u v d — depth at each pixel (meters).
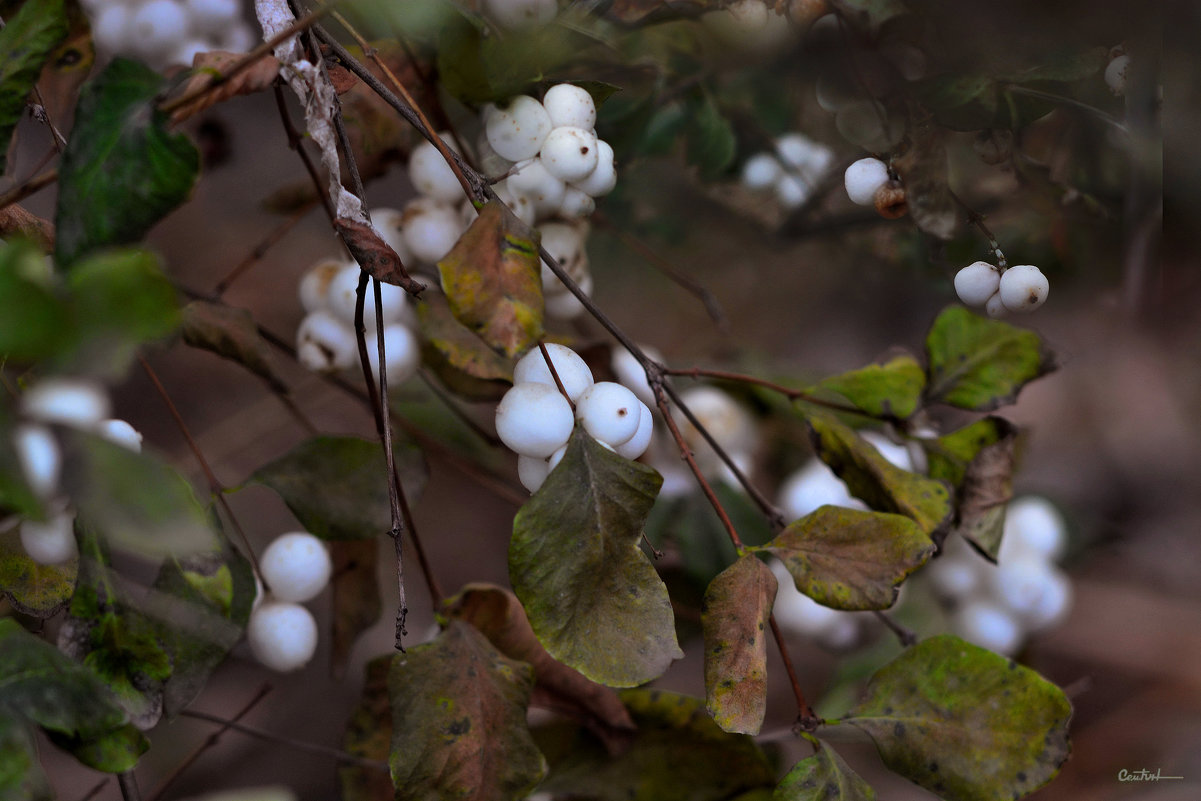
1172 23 0.43
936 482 0.44
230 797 0.40
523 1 0.42
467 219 0.45
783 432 0.54
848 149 0.54
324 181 0.48
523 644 0.43
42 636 0.43
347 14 0.43
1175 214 0.48
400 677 0.41
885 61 0.44
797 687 0.41
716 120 0.54
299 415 0.49
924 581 0.52
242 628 0.41
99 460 0.34
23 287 0.33
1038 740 0.41
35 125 0.52
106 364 0.33
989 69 0.43
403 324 0.45
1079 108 0.44
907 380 0.46
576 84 0.43
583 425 0.39
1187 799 0.55
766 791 0.44
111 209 0.37
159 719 0.39
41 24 0.39
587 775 0.45
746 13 0.46
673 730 0.45
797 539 0.41
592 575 0.39
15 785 0.36
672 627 0.39
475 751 0.41
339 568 0.46
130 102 0.37
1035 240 0.52
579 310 0.46
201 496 0.42
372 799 0.45
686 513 0.52
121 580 0.39
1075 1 0.42
